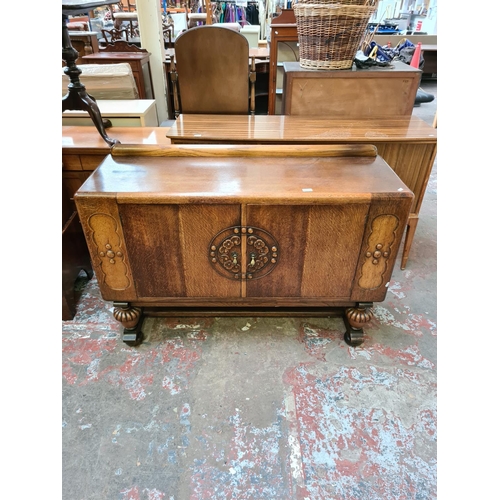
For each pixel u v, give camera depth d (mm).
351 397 1352
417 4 6453
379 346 1562
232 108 2268
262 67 3574
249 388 1381
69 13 1380
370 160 1517
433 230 2350
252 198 1217
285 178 1347
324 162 1492
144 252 1332
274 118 2002
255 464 1153
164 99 3586
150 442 1210
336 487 1098
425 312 1742
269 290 1438
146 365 1468
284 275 1397
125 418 1278
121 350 1532
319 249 1331
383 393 1368
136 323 1520
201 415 1290
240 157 1528
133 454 1178
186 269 1377
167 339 1584
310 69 1968
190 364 1474
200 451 1187
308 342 1577
